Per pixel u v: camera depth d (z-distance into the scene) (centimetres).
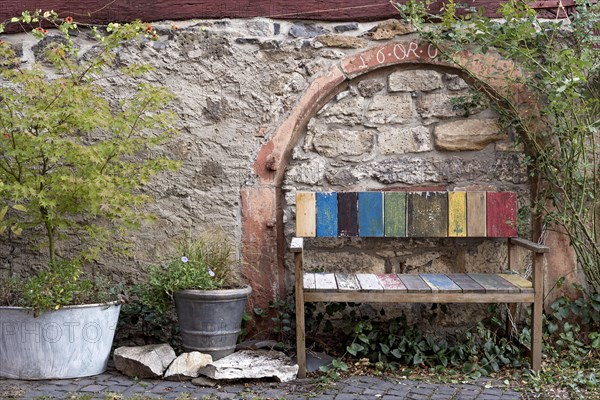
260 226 547
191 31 551
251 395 437
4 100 477
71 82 477
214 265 507
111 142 491
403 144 552
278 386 455
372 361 509
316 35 550
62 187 462
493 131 548
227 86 550
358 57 547
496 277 509
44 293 463
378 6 546
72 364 469
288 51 549
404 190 550
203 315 482
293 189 552
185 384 460
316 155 553
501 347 504
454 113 550
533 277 472
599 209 545
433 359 505
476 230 523
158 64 552
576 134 520
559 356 517
